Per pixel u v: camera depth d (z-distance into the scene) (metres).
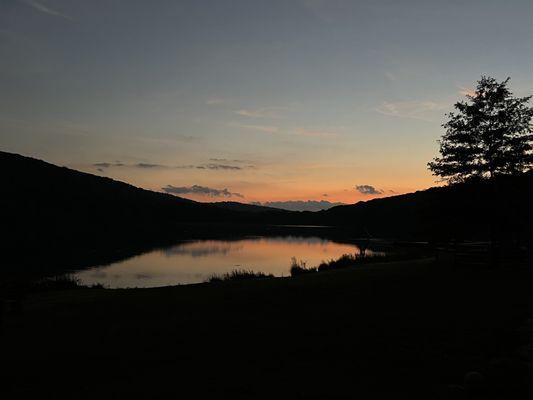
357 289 17.88
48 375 8.43
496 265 22.72
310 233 116.56
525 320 11.26
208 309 14.91
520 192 23.19
